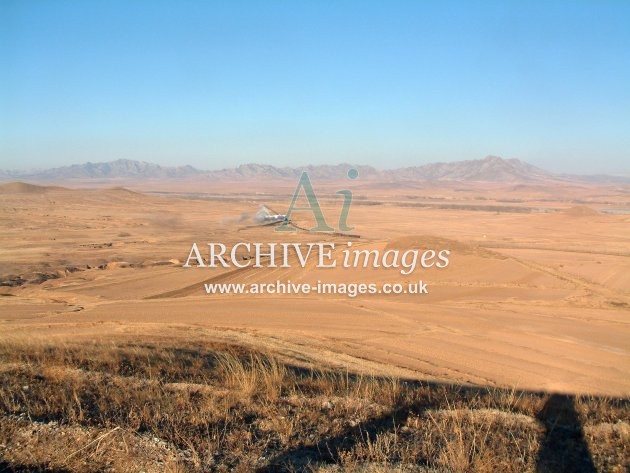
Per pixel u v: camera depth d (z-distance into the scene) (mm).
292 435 6246
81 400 6902
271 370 9648
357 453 5773
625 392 14234
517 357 17656
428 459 5699
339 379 10477
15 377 7781
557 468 5801
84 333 18125
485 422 6938
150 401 7066
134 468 5414
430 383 12203
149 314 22812
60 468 5406
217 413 6734
